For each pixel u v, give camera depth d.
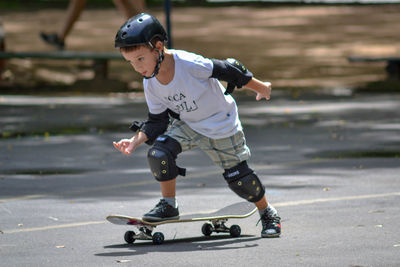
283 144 25.86
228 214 12.94
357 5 125.62
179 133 12.54
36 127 31.89
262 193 12.83
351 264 10.59
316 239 12.34
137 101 44.00
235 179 12.70
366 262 10.68
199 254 11.50
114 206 15.96
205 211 15.08
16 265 11.00
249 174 12.71
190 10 117.00
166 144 12.44
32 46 70.25
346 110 37.41
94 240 12.77
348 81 54.44
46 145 26.58
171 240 12.72
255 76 57.41
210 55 68.69
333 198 16.20
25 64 58.06
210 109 12.35
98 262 11.10
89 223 14.25
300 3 129.50
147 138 12.59
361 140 26.53
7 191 18.00
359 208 15.01
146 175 20.19
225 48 73.88
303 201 15.94
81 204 16.22
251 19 102.31
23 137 28.83
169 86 12.04
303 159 22.39
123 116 36.00
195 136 12.52
